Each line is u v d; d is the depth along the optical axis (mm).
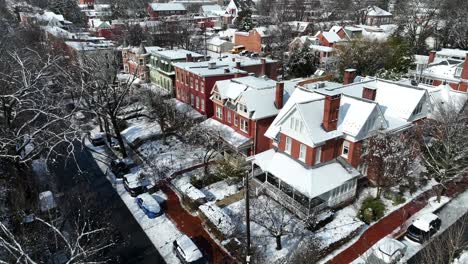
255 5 156875
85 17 131000
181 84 53000
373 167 31031
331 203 29531
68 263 14641
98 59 49875
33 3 130625
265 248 25672
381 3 147500
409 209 30109
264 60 57031
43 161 39781
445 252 23750
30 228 23812
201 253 24500
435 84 53656
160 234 28047
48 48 62500
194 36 105812
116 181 36375
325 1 169000
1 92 28625
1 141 25719
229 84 41844
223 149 38844
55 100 40094
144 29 102000
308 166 29828
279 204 30422
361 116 30078
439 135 33938
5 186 29750
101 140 46250
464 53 62844
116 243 26938
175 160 39969
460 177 33500
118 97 41469
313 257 23594
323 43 84062
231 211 29984
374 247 25500
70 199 31391
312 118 29625
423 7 107312
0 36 54062
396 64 61344
